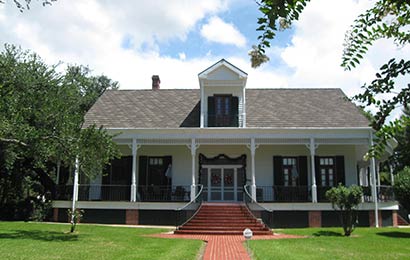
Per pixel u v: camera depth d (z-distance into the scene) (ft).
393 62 7.90
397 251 39.75
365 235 54.03
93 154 52.11
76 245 41.27
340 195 54.19
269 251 38.14
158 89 94.58
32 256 33.94
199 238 51.60
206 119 79.71
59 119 53.31
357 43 8.95
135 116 83.71
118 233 54.44
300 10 7.10
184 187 78.59
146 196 74.84
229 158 79.92
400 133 7.99
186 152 80.53
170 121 81.97
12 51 77.20
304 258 34.35
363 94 8.24
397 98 7.93
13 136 53.16
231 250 40.52
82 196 75.05
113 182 78.54
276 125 79.25
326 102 86.94
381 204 70.33
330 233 56.75
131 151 80.02
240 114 79.46
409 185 58.18
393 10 8.54
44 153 53.06
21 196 92.89
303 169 78.59
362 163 85.35
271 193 77.92
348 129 71.87
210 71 79.36
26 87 71.56
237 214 64.08
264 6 6.82
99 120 82.23
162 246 41.22
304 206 69.56
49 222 71.20
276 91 92.73
